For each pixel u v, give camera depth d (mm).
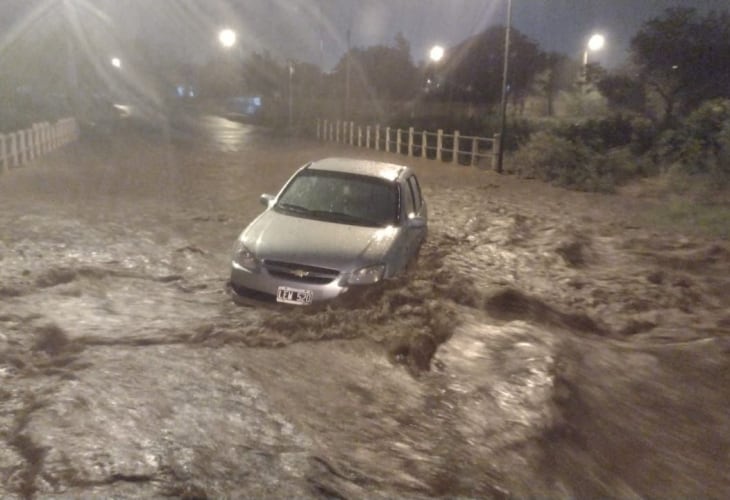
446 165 28781
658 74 33688
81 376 5609
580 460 4941
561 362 6480
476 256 11766
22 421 4824
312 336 6957
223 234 12320
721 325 8531
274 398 5496
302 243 8141
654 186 21656
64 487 4051
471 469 4684
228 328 7070
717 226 14930
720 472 4879
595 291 9930
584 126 29328
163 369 5875
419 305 7797
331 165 9953
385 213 9086
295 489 4211
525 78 49188
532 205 18328
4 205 13859
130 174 20797
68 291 8250
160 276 9297
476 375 6227
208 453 4543
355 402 5578
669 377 6434
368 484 4383
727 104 24406
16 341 6379
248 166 25047
